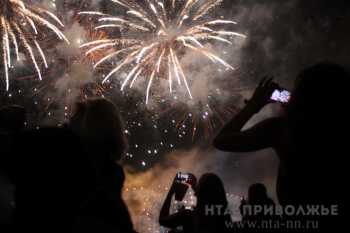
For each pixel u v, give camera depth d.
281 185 1.94
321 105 1.86
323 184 1.82
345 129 1.84
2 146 1.80
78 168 1.83
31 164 1.79
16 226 1.77
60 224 1.75
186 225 3.12
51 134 1.85
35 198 1.77
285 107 1.97
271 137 1.96
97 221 1.76
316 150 1.84
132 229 1.93
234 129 2.03
